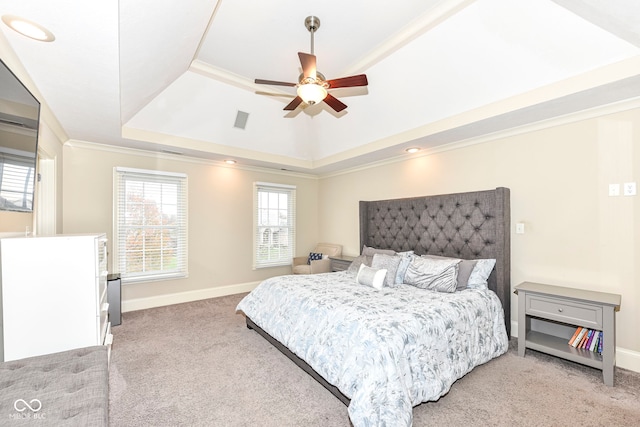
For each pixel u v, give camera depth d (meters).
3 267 1.69
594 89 2.20
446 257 3.30
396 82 3.08
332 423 1.79
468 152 3.51
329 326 2.11
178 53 2.38
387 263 3.25
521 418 1.81
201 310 4.05
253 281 5.21
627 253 2.43
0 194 1.60
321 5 2.22
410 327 1.92
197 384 2.21
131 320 3.63
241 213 5.07
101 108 2.63
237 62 3.03
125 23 1.54
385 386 1.62
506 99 2.65
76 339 1.87
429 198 3.69
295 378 2.30
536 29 2.12
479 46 2.41
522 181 3.05
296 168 5.29
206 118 3.78
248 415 1.86
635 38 1.85
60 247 1.83
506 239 3.03
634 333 2.39
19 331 1.72
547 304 2.50
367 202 4.56
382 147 3.91
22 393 1.24
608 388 2.13
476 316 2.46
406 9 2.27
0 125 1.58
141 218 4.14
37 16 1.42
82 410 1.15
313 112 4.12
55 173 3.12
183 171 4.48
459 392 2.09
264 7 2.23
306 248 5.86
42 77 2.05
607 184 2.53
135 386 2.18
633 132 2.40
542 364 2.50
